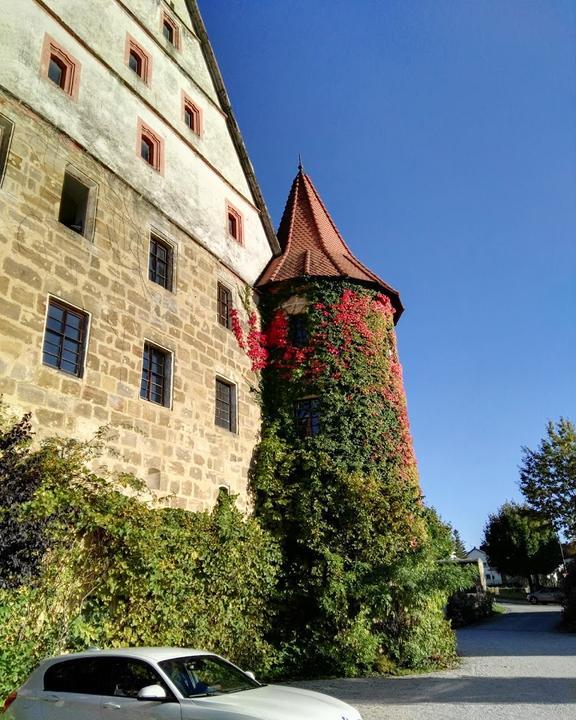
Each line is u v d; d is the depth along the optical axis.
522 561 58.91
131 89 16.98
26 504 9.32
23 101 13.09
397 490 16.89
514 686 12.05
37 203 12.56
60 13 15.22
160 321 15.17
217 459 15.85
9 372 10.79
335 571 14.95
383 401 19.23
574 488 38.72
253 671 13.14
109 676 6.71
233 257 19.81
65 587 9.95
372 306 20.59
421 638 15.30
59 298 12.32
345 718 6.09
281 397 18.94
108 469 12.27
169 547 11.95
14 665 8.82
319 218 25.02
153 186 16.66
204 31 21.81
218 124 21.39
